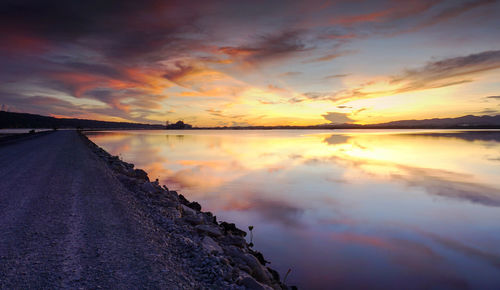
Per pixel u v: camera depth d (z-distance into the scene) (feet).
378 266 35.88
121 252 17.78
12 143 116.67
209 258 19.13
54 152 78.59
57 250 17.70
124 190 36.04
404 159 158.92
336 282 31.48
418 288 31.22
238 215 54.34
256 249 38.93
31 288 13.28
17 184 36.78
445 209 62.18
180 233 24.47
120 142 258.16
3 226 21.70
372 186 84.94
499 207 63.36
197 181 87.35
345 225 50.85
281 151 210.38
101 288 13.50
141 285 13.98
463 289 31.24
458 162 145.89
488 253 40.60
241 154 181.27
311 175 102.99
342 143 326.65
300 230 47.44
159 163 127.13
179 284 14.57
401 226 51.08
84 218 23.99
